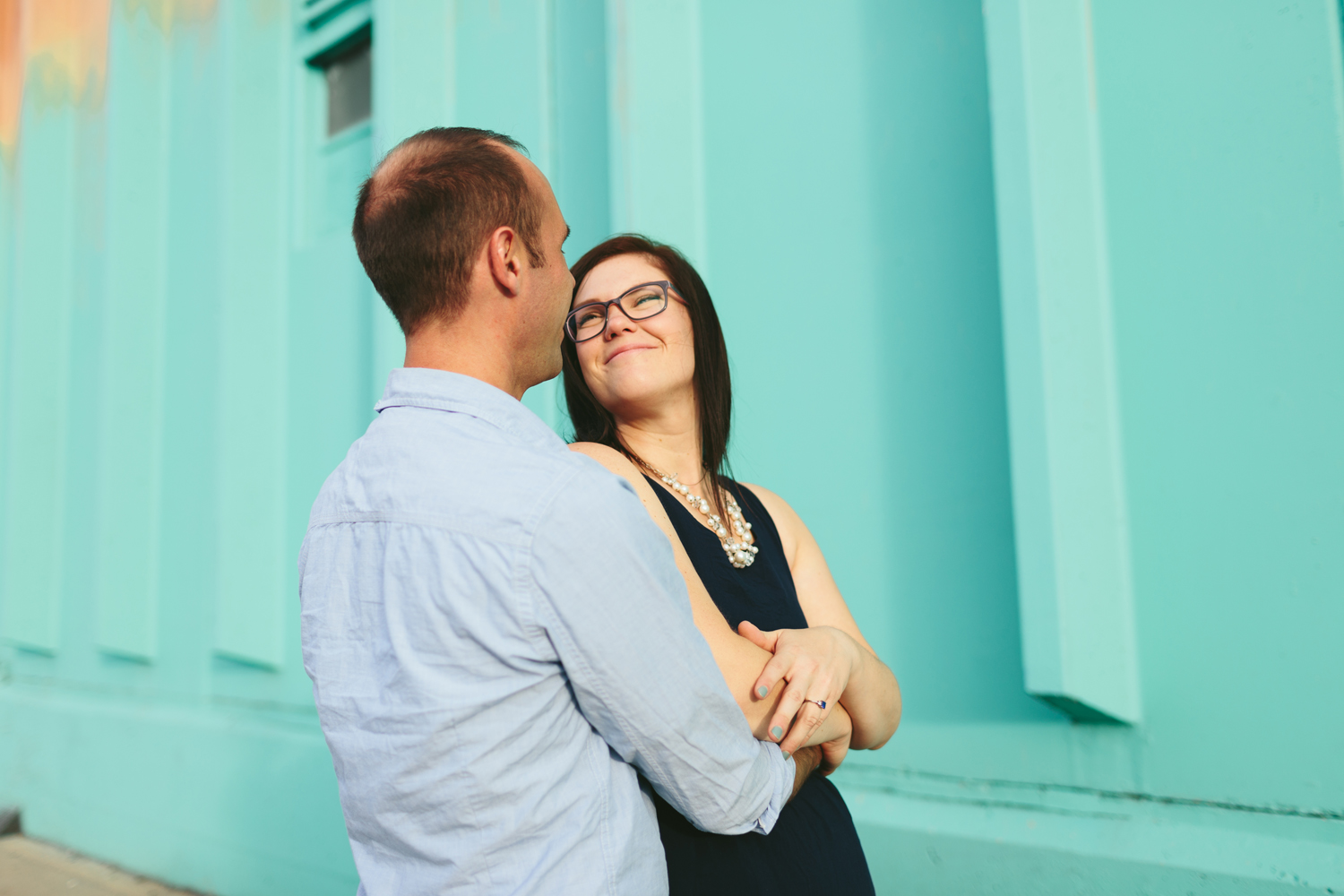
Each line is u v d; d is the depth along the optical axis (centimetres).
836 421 237
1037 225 188
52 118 529
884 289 230
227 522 384
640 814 90
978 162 215
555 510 83
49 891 375
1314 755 163
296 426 390
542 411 287
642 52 265
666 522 119
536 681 83
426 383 94
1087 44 196
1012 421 189
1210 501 177
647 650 84
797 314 246
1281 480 169
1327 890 152
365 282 367
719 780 89
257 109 415
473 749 81
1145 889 170
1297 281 169
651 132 263
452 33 345
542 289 101
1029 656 183
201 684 406
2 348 562
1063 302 188
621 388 128
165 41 473
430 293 95
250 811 347
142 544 439
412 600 84
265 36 421
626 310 131
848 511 233
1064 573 182
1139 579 185
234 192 405
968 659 209
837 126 242
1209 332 179
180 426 431
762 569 130
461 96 340
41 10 546
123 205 461
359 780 86
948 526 215
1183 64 184
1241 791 171
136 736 408
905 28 231
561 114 303
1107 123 193
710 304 142
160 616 431
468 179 95
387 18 334
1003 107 194
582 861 83
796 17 252
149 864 390
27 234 528
